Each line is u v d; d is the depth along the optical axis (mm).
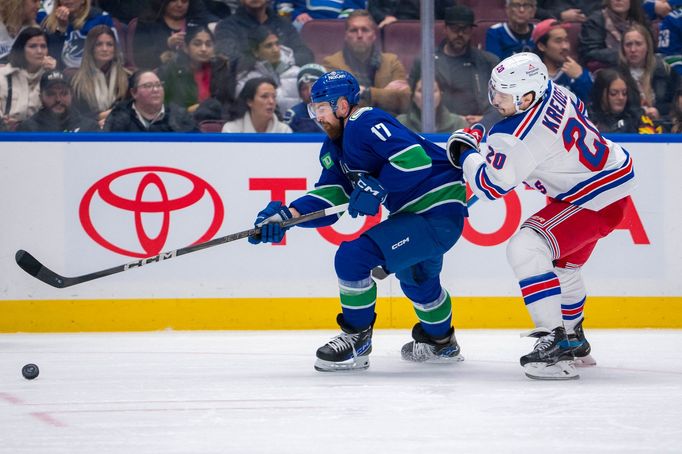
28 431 9062
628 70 21344
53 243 18875
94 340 17469
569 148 11992
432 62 20312
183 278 19000
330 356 13102
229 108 20703
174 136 19016
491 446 8227
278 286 19094
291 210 13195
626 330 19000
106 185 18922
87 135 18891
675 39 21406
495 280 19234
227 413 9945
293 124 20938
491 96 11914
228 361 14523
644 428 9008
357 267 12711
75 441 8578
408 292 13805
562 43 21250
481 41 21031
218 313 19016
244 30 20734
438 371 13250
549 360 12156
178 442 8484
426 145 13188
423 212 12859
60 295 18844
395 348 16125
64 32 20281
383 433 8812
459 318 19219
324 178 13547
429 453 7973
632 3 21391
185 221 19031
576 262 13180
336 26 20906
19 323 18750
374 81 20969
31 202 18828
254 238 13125
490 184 11930
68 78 20312
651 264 19422
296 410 10086
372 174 12992
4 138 18781
